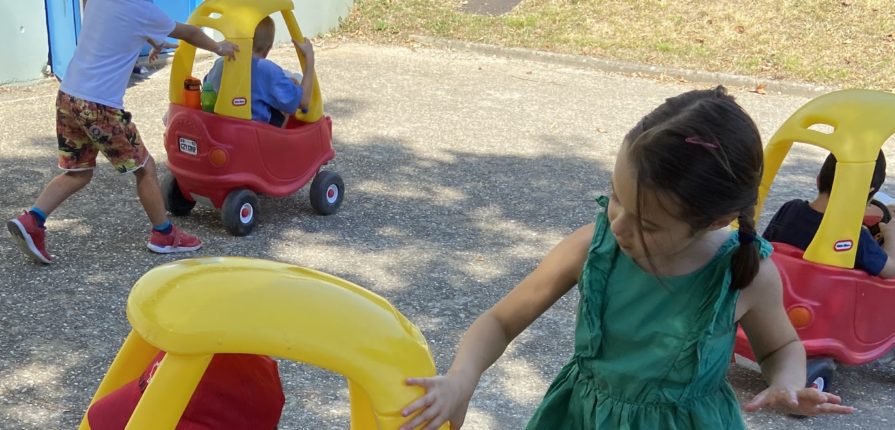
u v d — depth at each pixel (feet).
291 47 32.81
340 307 5.55
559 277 6.62
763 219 19.40
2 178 18.52
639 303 6.29
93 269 14.73
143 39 14.90
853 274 12.07
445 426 6.06
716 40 34.45
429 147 22.89
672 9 37.17
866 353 12.47
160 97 25.34
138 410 5.22
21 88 25.26
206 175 16.28
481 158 22.33
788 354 6.61
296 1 33.19
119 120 14.66
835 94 12.12
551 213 18.93
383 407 5.42
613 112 27.35
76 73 14.61
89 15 14.71
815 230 12.41
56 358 11.96
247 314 5.30
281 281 5.58
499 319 6.69
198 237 16.48
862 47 33.91
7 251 15.14
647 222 5.62
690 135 5.47
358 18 36.52
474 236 17.37
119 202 17.79
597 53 33.19
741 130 5.59
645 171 5.48
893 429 11.84
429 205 18.90
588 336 6.43
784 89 30.53
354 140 23.02
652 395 6.35
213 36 29.96
